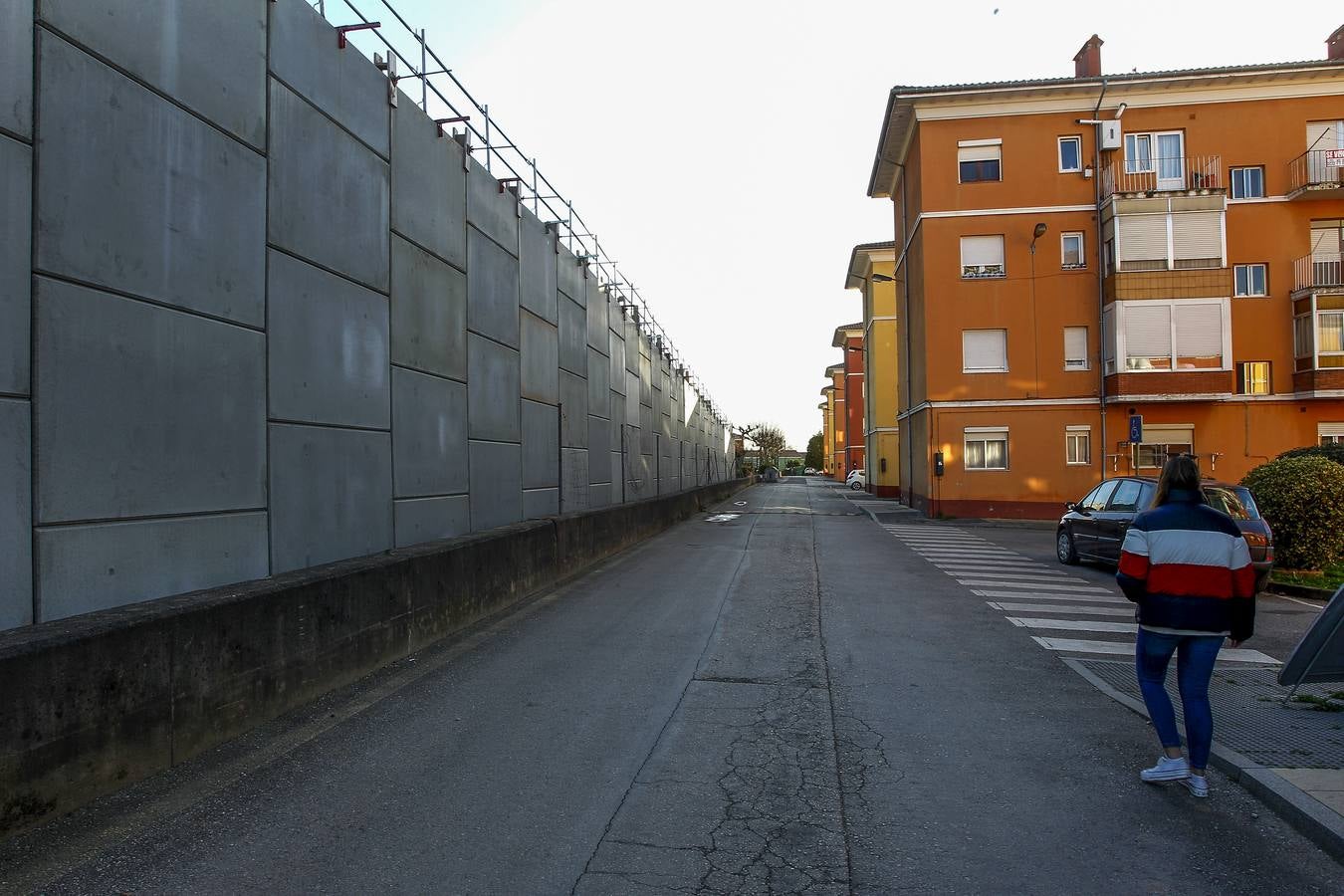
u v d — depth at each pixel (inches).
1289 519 494.9
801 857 143.9
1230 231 1030.4
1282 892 133.0
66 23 177.3
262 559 239.5
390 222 325.4
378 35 314.0
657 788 173.9
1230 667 281.9
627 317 833.5
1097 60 1114.1
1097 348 1054.4
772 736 207.9
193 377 213.8
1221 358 997.8
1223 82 1019.3
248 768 181.6
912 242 1227.9
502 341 450.0
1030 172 1071.6
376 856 142.1
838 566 555.5
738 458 3127.5
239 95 234.5
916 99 1075.9
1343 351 978.7
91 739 157.9
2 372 161.9
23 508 165.3
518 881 134.3
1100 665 281.4
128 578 191.0
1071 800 169.5
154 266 201.2
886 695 245.4
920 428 1173.1
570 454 587.2
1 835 139.1
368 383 305.1
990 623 354.3
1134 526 180.2
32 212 168.9
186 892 128.6
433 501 358.6
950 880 136.2
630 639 319.9
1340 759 185.0
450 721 217.8
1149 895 131.9
